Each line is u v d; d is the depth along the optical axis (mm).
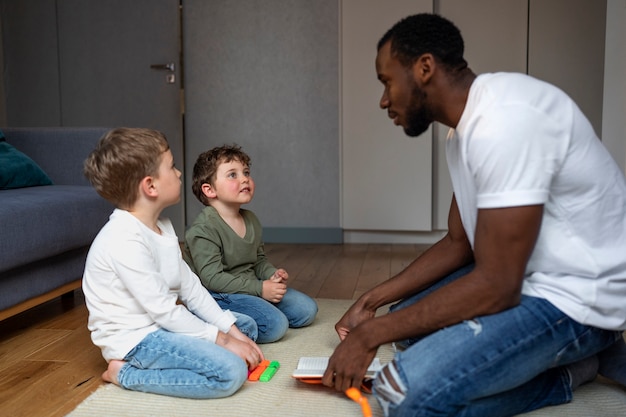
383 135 3902
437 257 1736
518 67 3764
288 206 4094
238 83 4059
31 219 2047
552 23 3717
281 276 2104
